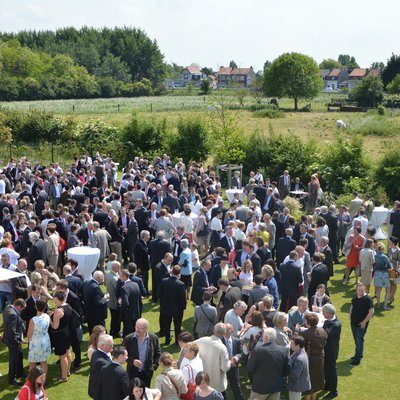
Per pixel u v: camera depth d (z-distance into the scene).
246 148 32.09
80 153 37.94
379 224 19.66
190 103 89.00
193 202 18.83
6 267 12.32
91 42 150.38
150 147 37.38
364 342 12.70
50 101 90.06
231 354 9.05
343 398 10.19
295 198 24.98
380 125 51.28
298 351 8.86
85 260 13.12
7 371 10.86
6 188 22.41
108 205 16.62
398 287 16.58
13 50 115.12
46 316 10.02
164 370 7.66
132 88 115.56
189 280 14.34
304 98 87.19
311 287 12.63
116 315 12.16
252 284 11.56
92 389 7.76
